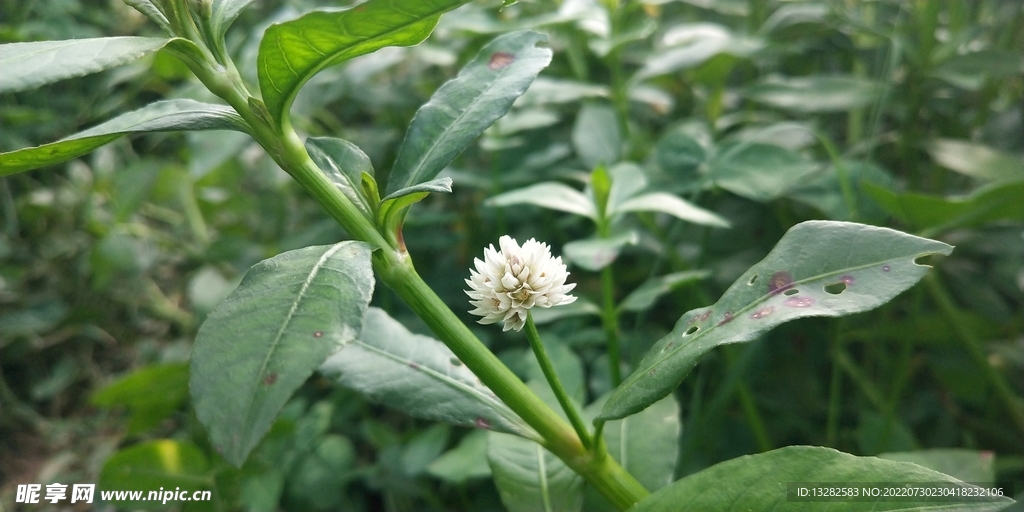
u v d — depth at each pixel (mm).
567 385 166
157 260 302
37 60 98
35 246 317
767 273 108
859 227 107
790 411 209
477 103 122
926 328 207
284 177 283
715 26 264
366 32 100
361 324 90
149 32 373
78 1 367
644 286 178
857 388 215
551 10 278
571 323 223
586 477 118
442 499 211
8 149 307
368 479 203
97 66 98
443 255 263
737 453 204
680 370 105
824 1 242
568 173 231
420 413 123
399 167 119
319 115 289
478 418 122
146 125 108
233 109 112
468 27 232
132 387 197
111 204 302
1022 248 203
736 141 216
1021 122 232
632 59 271
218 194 297
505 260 116
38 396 281
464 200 279
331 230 246
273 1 378
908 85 235
